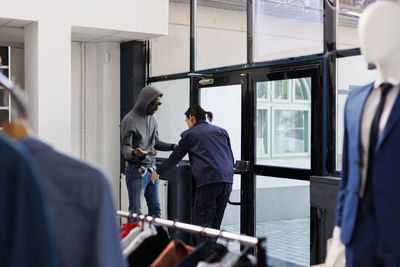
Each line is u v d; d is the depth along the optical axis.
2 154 1.10
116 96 6.33
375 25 1.80
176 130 5.84
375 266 1.83
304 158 4.27
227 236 1.95
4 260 1.10
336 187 3.53
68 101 5.15
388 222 1.76
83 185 1.27
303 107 4.27
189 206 5.58
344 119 2.03
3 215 1.09
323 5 4.04
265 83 4.65
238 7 4.93
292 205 4.38
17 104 1.30
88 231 1.27
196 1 5.48
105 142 6.29
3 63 5.23
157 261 2.02
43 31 5.00
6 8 4.83
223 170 4.52
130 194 5.18
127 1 5.43
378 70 1.93
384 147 1.79
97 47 6.34
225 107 5.15
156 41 6.07
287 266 4.43
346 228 1.92
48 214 1.13
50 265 1.11
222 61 5.16
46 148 1.27
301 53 4.28
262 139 4.70
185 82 5.66
